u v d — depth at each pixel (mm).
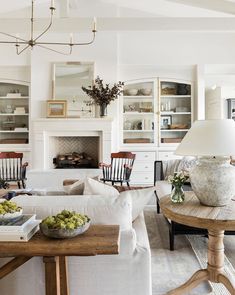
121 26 5113
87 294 1715
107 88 6059
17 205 1700
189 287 2090
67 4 5172
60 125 6168
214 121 1979
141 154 6461
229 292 2016
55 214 1719
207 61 6246
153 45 6262
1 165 6266
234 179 1963
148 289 1702
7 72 6484
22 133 6797
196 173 2035
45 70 6262
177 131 6742
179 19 5102
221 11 4938
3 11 5891
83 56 6238
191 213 1874
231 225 1729
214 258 2072
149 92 6613
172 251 2953
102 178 5625
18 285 1705
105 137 6156
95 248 1366
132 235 1694
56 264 1450
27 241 1422
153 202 5043
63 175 5879
